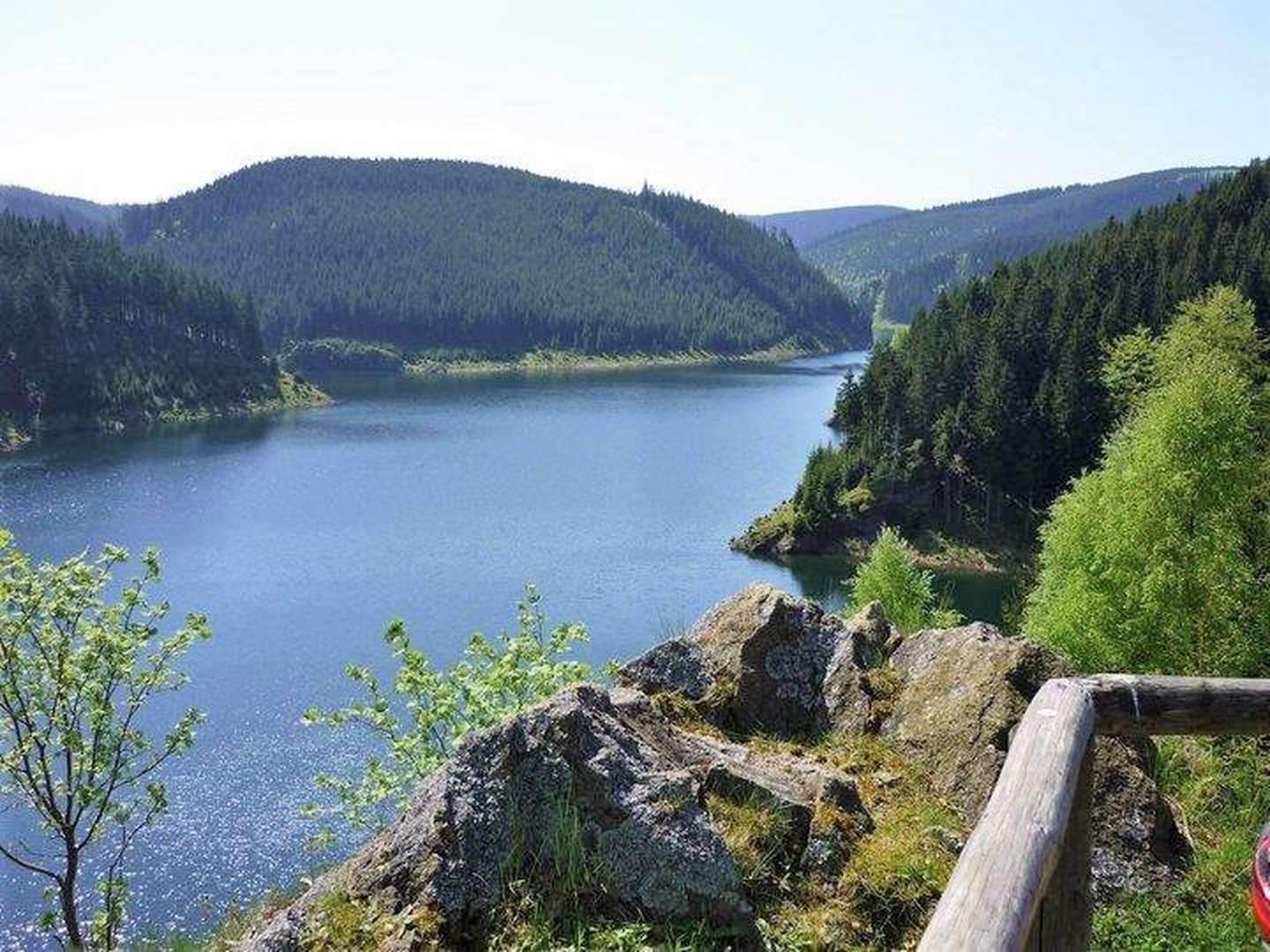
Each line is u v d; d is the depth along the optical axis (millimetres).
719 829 5117
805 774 5949
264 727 47719
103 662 17047
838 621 7547
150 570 17844
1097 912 5652
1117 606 33219
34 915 32406
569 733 5105
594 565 83188
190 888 33594
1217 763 7609
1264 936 3945
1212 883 5906
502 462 135375
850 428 131125
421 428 172125
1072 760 3359
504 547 89000
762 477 126375
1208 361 35188
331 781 14461
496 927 4641
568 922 4664
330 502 107625
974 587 86188
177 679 18219
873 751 6617
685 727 6770
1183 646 31656
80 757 17156
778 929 4793
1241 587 32406
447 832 4871
